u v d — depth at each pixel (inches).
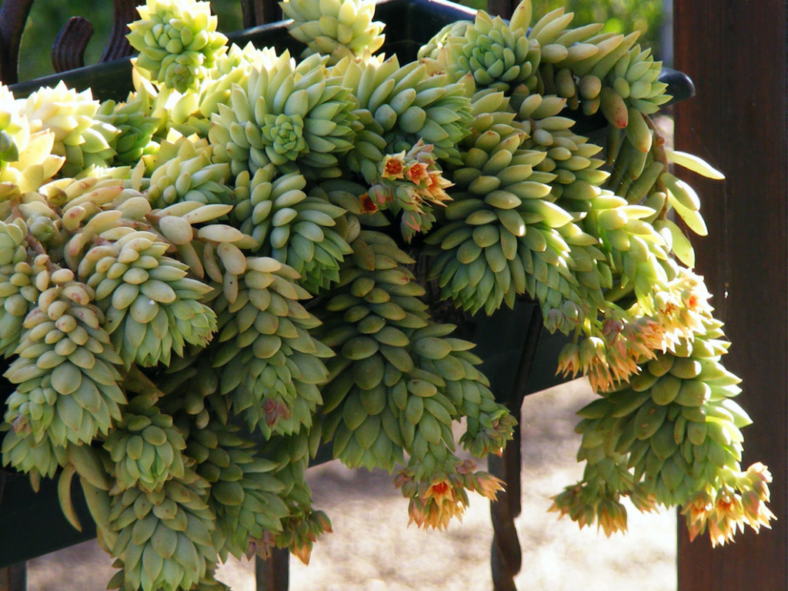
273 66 45.3
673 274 46.3
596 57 46.7
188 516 42.3
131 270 41.6
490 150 45.0
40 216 42.2
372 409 43.3
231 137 44.1
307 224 43.1
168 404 43.1
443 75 44.4
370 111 44.3
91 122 44.4
